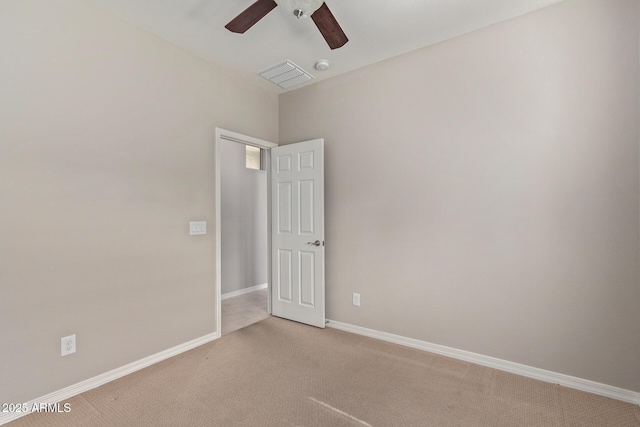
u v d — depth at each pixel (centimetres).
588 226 199
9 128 173
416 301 265
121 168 221
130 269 226
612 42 192
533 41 215
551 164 210
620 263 191
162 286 246
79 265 200
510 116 223
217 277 288
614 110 192
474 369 229
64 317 193
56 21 191
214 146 286
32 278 181
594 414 178
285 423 170
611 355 193
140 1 204
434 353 255
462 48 242
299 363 239
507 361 226
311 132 330
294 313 332
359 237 296
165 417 175
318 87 325
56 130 190
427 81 258
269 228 356
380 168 283
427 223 259
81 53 202
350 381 213
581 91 200
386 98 279
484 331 235
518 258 221
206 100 280
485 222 233
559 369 209
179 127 259
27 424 169
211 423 170
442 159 251
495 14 218
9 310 173
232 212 450
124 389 203
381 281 283
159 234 244
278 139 358
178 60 258
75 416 176
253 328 313
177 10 214
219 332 288
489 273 232
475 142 237
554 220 209
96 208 208
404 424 170
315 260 313
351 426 168
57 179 191
